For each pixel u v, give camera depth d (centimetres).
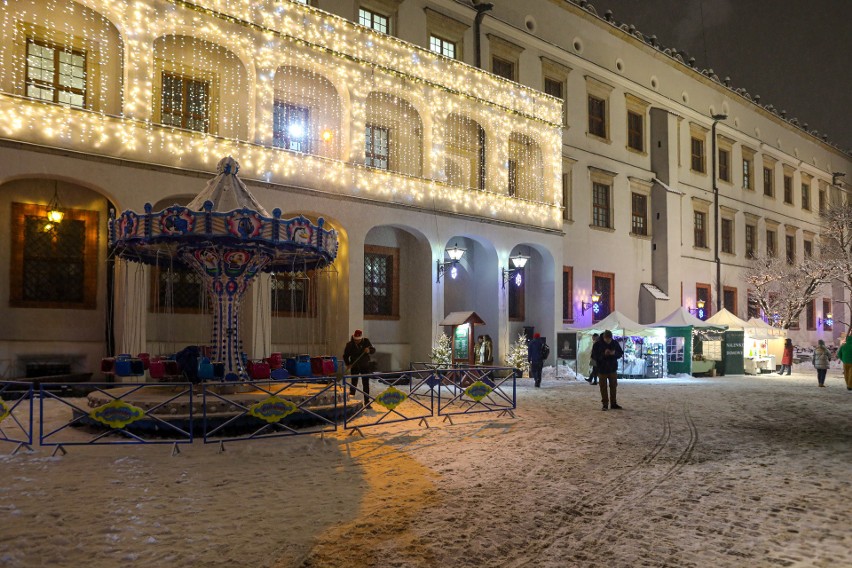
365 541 583
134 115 1669
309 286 2133
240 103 1967
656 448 1050
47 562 517
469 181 2614
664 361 2766
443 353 2220
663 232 3569
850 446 1091
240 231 1142
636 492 771
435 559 544
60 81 1688
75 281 1736
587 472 872
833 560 552
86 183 1595
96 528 600
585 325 3117
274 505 689
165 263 1575
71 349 1708
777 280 4166
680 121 3844
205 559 532
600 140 3303
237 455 926
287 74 2084
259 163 1870
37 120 1534
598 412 1480
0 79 1577
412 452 982
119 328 1636
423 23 2536
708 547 583
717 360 3038
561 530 626
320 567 521
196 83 1912
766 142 4762
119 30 1664
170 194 1711
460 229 2403
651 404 1661
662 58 3775
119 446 971
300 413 1151
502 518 660
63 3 1684
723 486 805
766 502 733
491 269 2548
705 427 1287
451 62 2400
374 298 2359
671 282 3550
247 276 1261
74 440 1020
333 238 1338
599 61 3347
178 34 1778
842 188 5859
